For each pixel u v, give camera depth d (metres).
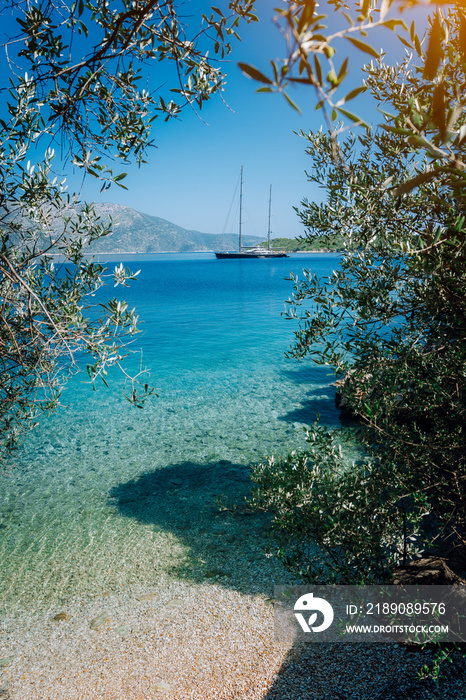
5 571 8.61
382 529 5.42
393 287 4.59
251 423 16.22
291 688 5.51
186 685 5.80
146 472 12.68
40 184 3.91
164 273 146.38
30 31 2.89
